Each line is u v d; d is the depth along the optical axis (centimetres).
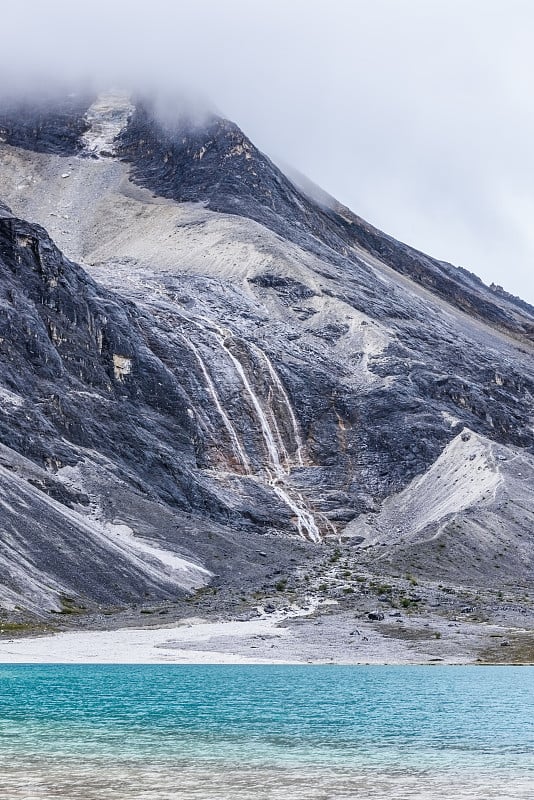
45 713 6166
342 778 4491
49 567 13362
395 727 5838
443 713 6394
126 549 15325
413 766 4759
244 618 12444
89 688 7438
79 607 12788
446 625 11875
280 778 4478
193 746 5162
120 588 13775
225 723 5881
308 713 6325
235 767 4691
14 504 14150
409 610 13025
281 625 11944
